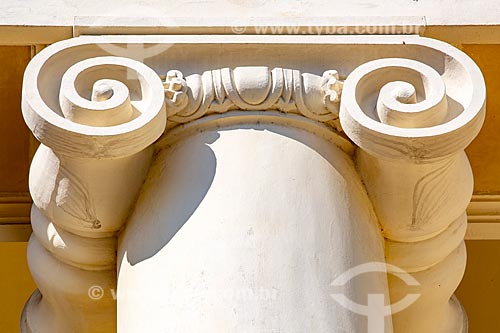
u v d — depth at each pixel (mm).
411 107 7867
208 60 8406
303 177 8094
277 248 7742
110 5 8680
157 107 7930
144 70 8109
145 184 8352
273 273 7637
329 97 8266
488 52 9109
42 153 8258
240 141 8211
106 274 8547
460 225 8586
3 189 9820
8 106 9430
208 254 7703
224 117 8305
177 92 8242
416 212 8320
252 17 8547
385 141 7801
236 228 7797
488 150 9703
